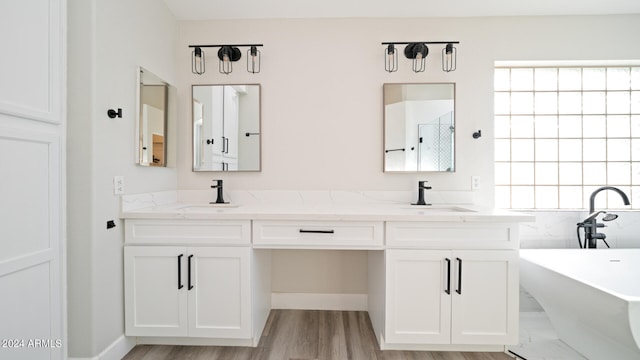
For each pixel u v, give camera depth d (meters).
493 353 1.66
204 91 2.15
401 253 1.58
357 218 1.58
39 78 1.19
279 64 2.15
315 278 2.21
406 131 2.12
